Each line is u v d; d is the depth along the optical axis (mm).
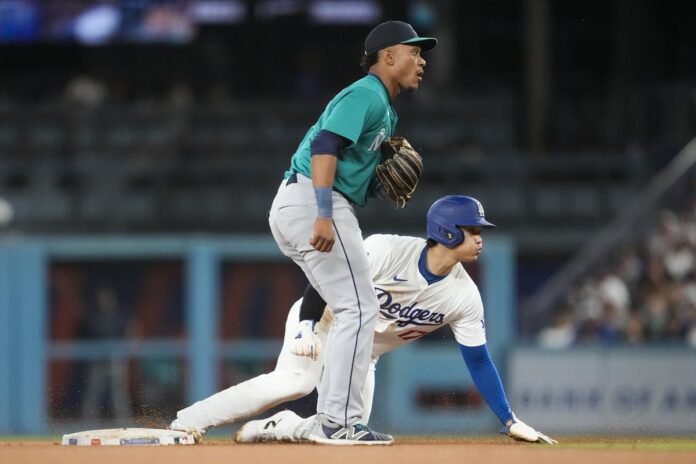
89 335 51719
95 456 17922
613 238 59281
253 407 22578
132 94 82812
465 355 22828
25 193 68500
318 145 19734
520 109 81750
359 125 19844
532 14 78312
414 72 20750
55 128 75312
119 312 52000
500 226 67500
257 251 52406
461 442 21906
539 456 17641
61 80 85000
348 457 17781
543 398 52031
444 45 81312
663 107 76562
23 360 51438
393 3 84000
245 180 69938
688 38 85125
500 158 70812
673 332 53344
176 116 75062
